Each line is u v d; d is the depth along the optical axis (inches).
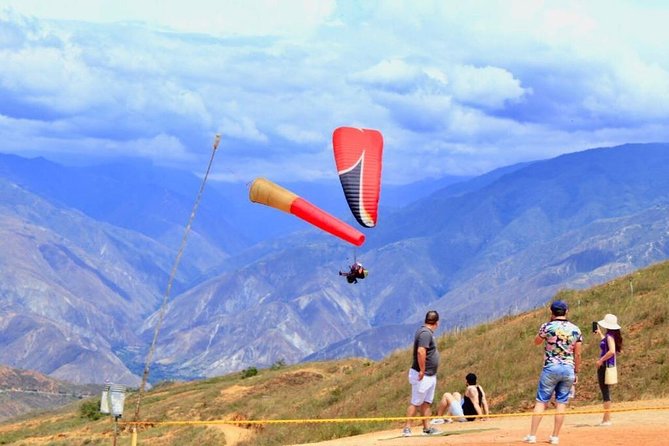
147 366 720.3
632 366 1207.6
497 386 1359.5
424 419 830.5
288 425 1587.1
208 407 2915.8
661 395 1082.1
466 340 1843.0
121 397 722.8
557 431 690.2
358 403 1672.0
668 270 1743.4
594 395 1165.1
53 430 3412.9
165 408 3107.8
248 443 1528.1
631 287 1679.4
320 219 869.2
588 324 1510.8
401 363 1900.8
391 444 775.7
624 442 671.1
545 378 699.4
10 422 5241.1
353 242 872.9
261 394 3002.0
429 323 816.3
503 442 712.4
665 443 653.3
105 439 2482.8
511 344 1588.3
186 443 1974.7
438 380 1530.5
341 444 853.8
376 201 1069.8
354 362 3326.8
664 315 1374.3
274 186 885.8
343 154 1068.5
